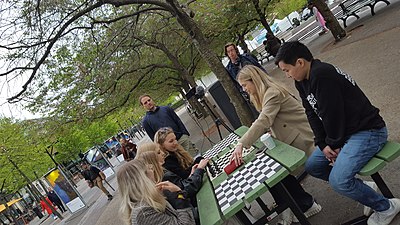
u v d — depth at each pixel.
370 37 11.34
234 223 3.34
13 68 6.82
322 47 15.82
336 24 14.47
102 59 9.55
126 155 11.20
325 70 2.81
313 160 3.49
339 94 2.80
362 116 2.87
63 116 13.20
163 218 2.77
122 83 14.84
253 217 4.36
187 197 3.52
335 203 4.03
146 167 2.99
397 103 5.73
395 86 6.42
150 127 7.03
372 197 2.97
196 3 14.81
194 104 19.23
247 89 4.05
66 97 12.95
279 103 3.84
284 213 4.00
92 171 14.42
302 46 2.97
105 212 12.43
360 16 17.39
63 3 6.92
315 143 3.28
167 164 4.54
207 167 4.33
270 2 20.83
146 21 13.69
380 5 16.61
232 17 16.64
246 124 7.48
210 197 3.33
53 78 11.77
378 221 3.08
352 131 2.89
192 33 7.54
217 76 7.53
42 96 12.23
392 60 7.87
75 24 8.86
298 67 2.96
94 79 12.43
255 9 18.31
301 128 3.88
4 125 21.56
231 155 4.17
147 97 7.00
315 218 3.93
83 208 17.09
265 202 5.05
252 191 2.82
